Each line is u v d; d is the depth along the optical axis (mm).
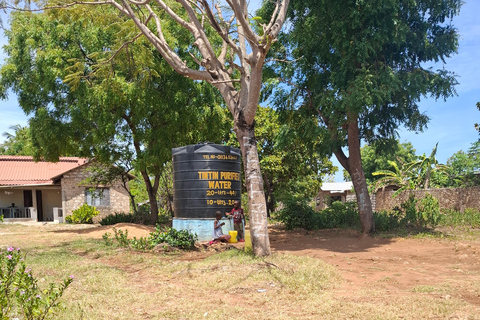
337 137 14562
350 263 9367
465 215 16141
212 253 10570
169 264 9070
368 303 5836
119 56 12281
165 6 10539
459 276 7715
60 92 17312
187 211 12867
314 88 14531
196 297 6418
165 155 17234
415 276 7812
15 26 16797
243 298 6309
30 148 18750
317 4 13562
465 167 25328
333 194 40812
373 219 14625
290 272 7637
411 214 16125
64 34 16359
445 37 13992
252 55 8750
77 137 17969
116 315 5508
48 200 31406
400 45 14086
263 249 9172
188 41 17594
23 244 13203
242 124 9484
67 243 13180
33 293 4141
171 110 17156
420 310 5434
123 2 10375
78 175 28375
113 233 15062
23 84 16578
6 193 29953
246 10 9625
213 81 9562
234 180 13266
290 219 16906
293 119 15859
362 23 13383
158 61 16344
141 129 17688
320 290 6668
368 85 12656
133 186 37844
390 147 16297
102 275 7898
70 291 6691
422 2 13875
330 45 14203
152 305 6004
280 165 24703
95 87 15602
